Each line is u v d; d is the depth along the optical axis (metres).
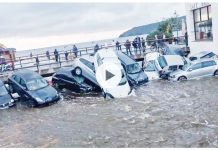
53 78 26.30
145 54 31.48
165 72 26.69
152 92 22.47
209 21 29.89
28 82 22.98
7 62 28.72
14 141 14.93
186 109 17.28
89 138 14.23
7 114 20.41
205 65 25.25
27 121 18.34
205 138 12.81
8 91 23.20
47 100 21.73
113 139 13.77
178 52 30.77
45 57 32.84
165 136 13.50
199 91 20.89
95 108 19.70
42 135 15.45
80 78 24.98
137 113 17.56
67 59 31.00
